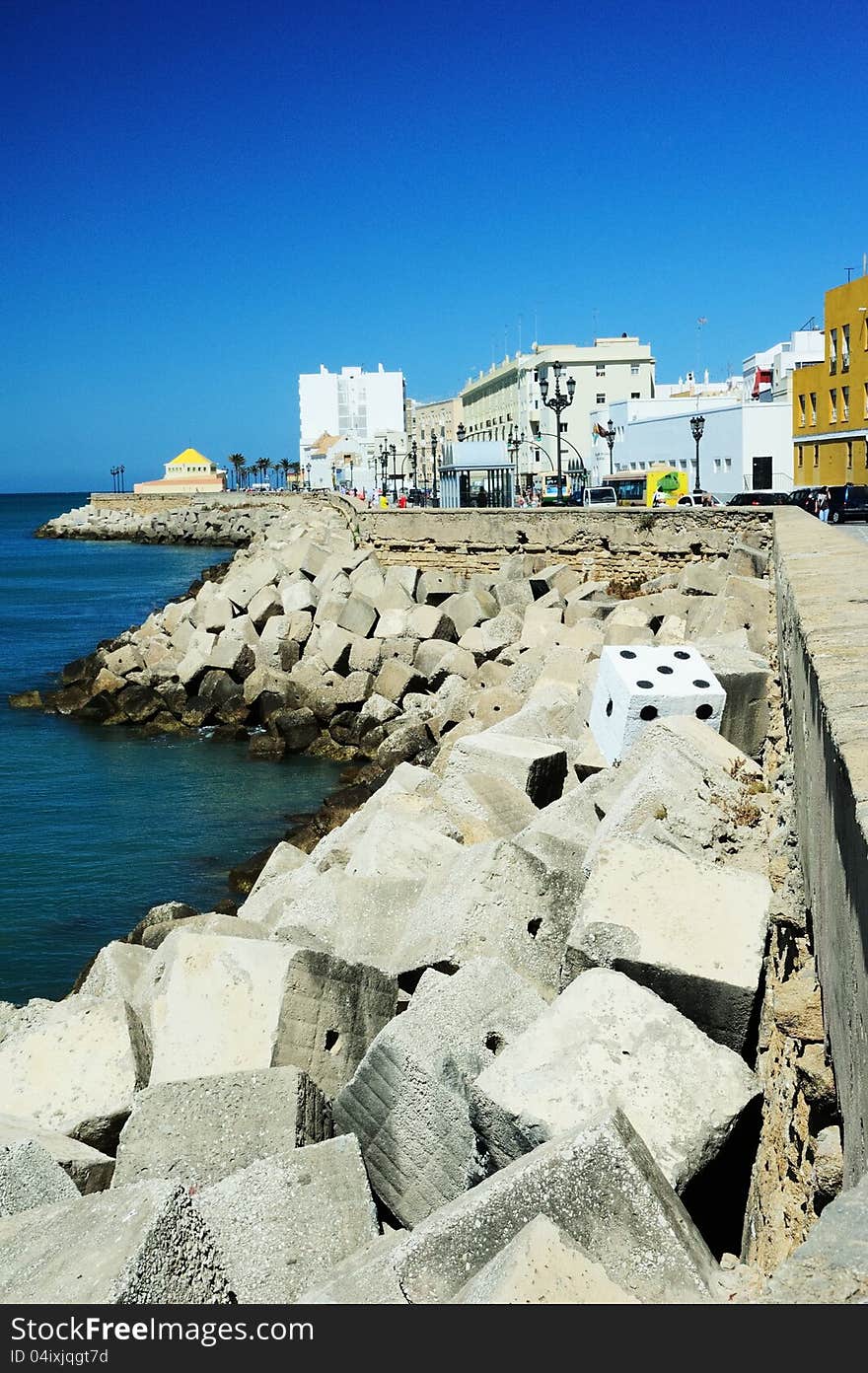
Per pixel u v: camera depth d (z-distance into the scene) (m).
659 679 16.50
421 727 28.05
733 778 12.52
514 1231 5.68
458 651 31.64
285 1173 7.00
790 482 60.81
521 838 12.02
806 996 6.52
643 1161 5.95
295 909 11.95
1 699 39.47
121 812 25.91
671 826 10.99
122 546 133.12
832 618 9.40
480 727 23.83
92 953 17.84
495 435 122.06
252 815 25.61
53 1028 9.02
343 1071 9.38
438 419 149.25
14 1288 5.36
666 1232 5.59
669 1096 6.76
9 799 27.06
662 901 8.52
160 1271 5.37
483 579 39.16
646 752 13.54
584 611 31.72
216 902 20.00
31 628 59.22
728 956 8.07
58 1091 8.65
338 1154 7.23
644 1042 7.09
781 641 15.12
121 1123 8.57
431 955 10.35
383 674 31.70
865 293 50.50
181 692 35.38
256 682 34.00
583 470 71.81
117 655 38.16
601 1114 6.10
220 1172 7.50
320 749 31.05
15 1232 5.82
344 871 13.12
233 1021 9.10
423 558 46.09
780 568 17.44
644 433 74.88
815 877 7.02
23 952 17.89
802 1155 5.89
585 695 19.20
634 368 104.19
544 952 10.41
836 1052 5.45
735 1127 6.74
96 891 20.72
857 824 4.39
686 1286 5.46
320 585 41.75
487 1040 8.16
